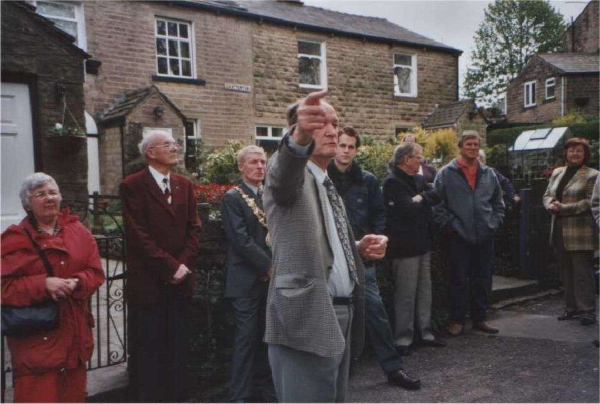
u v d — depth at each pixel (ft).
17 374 9.09
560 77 85.20
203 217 13.50
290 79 50.06
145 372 11.53
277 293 7.16
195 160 41.06
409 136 22.48
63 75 25.17
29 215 9.66
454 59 62.54
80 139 24.99
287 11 53.31
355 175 13.96
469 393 12.51
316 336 6.97
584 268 18.04
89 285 9.57
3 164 23.32
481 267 17.51
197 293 13.24
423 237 15.60
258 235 12.32
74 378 9.55
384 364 13.17
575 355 14.88
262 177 12.67
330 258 7.38
